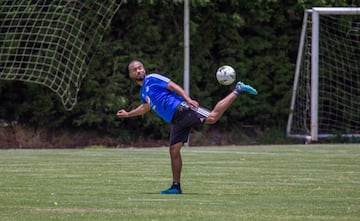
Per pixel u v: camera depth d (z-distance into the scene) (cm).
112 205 2678
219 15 6406
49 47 5791
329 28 6562
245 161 4459
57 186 3269
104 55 6125
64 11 5756
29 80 5747
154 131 6312
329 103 6612
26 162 4438
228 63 6506
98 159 4634
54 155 4966
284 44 6625
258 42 6575
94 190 3131
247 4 6462
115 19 6197
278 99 6644
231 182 3422
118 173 3812
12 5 5794
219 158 4672
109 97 6100
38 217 2405
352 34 6606
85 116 6088
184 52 6153
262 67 6588
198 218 2370
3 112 6100
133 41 6250
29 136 6062
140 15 6200
